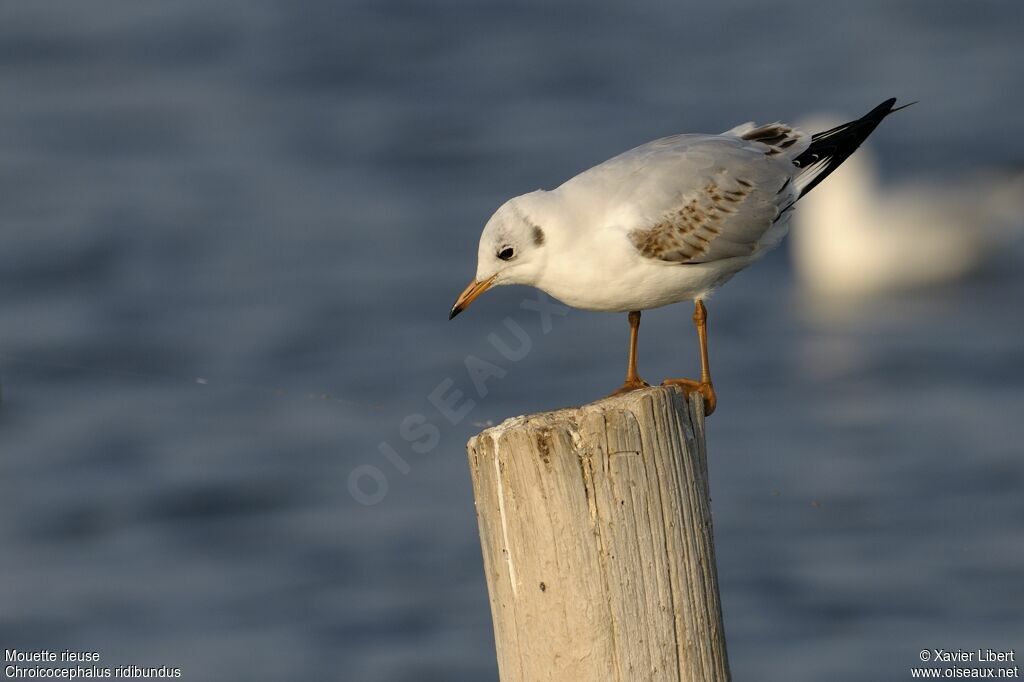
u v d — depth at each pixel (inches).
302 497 614.9
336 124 983.0
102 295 783.1
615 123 962.1
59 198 884.6
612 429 241.3
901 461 617.6
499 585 249.6
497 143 936.3
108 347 735.1
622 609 243.0
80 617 541.3
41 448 657.6
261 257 812.0
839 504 582.9
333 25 1154.0
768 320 762.2
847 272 795.4
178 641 527.5
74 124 988.6
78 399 701.3
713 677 249.9
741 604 529.7
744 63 1066.1
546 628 244.8
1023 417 645.9
